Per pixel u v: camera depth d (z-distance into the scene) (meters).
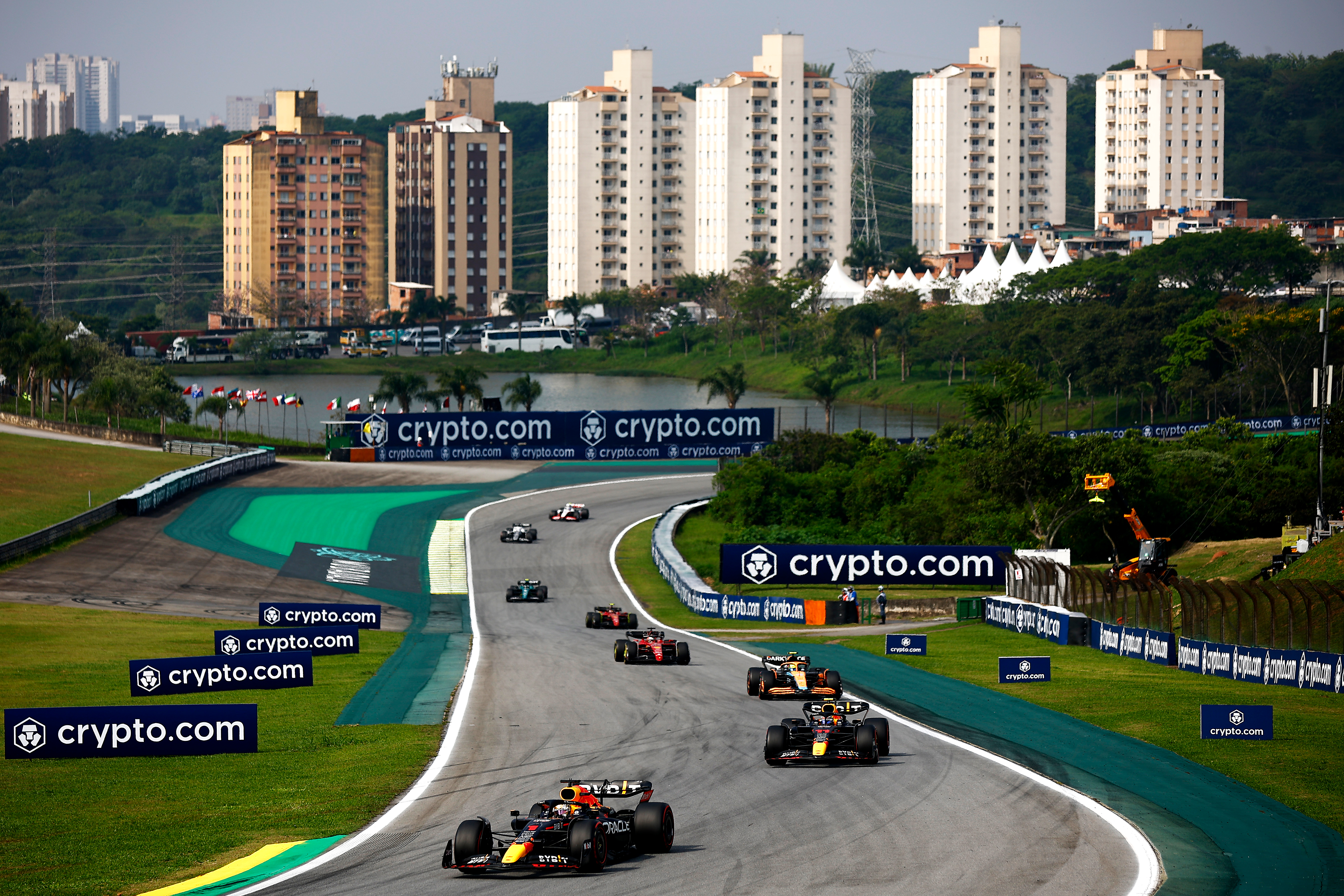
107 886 57.47
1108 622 157.88
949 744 89.56
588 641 165.88
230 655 121.44
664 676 127.69
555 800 70.38
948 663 141.75
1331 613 117.38
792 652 131.12
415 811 71.12
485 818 69.19
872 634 181.12
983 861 59.56
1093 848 62.09
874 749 81.62
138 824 68.69
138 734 86.44
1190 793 74.25
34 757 85.62
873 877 57.00
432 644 159.62
